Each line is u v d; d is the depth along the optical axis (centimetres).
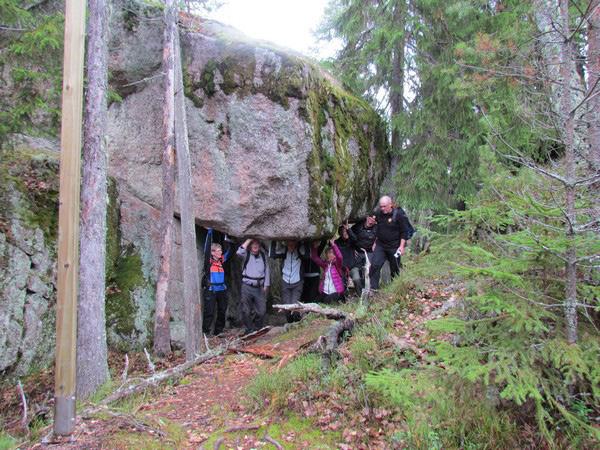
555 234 373
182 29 925
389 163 1192
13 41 750
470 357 345
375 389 438
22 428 534
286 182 848
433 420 384
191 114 885
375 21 1021
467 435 376
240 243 999
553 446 342
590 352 331
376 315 652
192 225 814
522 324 351
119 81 920
